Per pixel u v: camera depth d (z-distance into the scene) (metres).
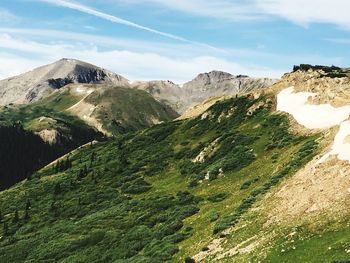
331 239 36.09
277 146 88.25
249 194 63.16
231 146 103.44
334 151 51.91
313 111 95.81
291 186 52.12
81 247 81.25
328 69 115.56
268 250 39.53
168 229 68.62
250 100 131.50
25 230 108.56
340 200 41.91
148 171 122.50
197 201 80.31
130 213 92.75
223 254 45.78
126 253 66.69
